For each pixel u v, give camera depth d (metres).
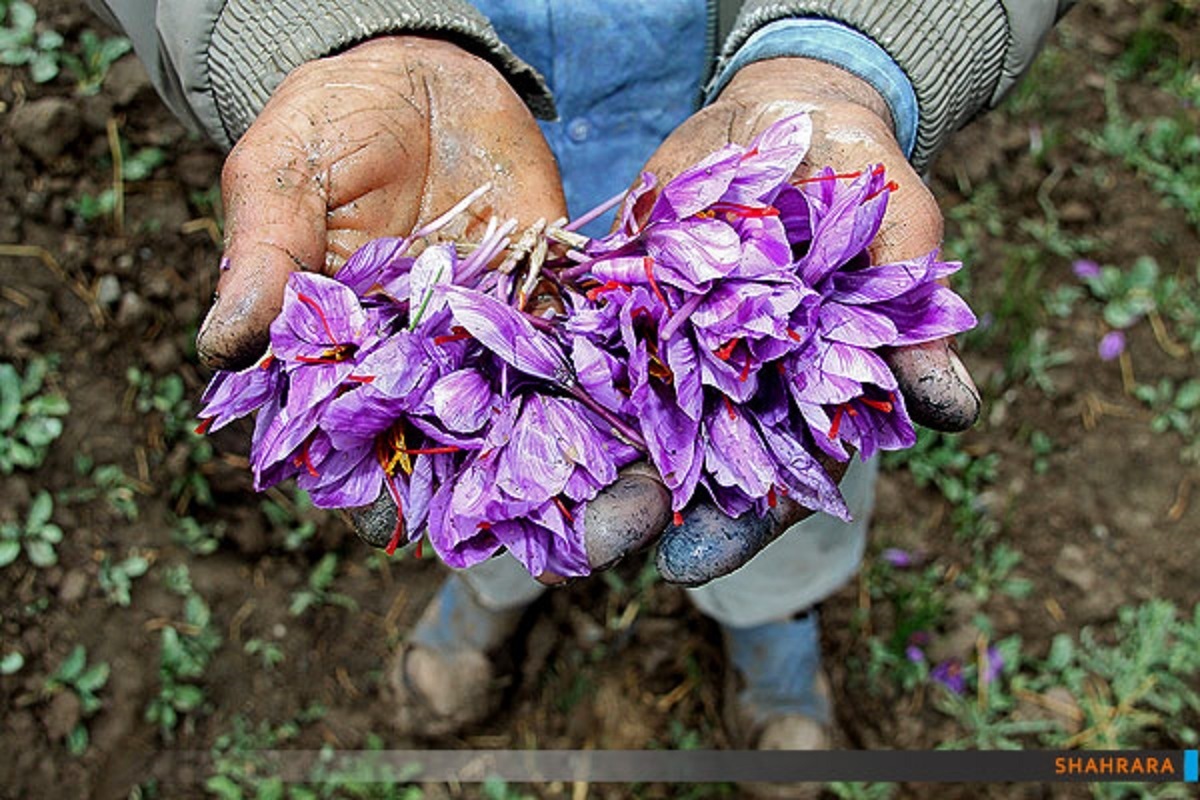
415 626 2.58
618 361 1.17
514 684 2.56
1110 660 2.58
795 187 1.16
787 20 1.46
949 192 2.87
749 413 1.17
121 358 2.53
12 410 2.43
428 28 1.42
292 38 1.41
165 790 2.42
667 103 1.68
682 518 1.20
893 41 1.41
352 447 1.17
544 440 1.15
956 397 1.17
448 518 1.17
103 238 2.56
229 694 2.49
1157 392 2.76
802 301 1.13
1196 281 2.85
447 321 1.17
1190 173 2.91
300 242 1.22
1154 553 2.66
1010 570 2.65
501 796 2.48
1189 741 2.52
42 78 2.58
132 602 2.45
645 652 2.59
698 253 1.12
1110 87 2.97
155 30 1.58
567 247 1.25
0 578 2.37
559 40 1.59
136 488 2.50
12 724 2.32
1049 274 2.84
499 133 1.40
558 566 1.18
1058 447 2.72
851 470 1.88
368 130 1.29
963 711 2.54
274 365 1.20
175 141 2.63
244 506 2.54
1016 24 1.48
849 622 2.60
